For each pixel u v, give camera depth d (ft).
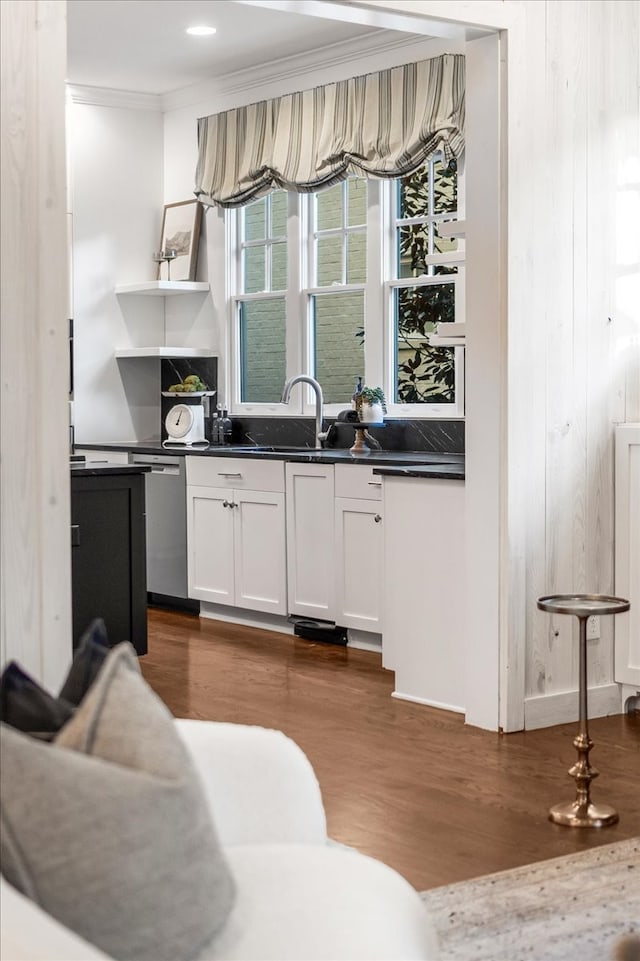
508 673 14.32
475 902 9.47
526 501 14.37
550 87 14.37
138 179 25.09
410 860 10.41
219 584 21.50
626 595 15.15
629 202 15.20
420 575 15.53
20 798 4.85
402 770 12.93
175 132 25.04
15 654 10.35
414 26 13.60
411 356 20.81
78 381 24.45
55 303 10.43
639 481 14.93
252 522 20.71
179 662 18.28
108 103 24.58
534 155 14.24
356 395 20.65
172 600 23.02
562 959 8.49
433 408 20.33
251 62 22.45
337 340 22.24
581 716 11.60
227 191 23.29
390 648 16.03
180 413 23.56
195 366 25.00
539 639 14.65
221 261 24.18
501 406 14.19
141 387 25.40
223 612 21.83
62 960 3.85
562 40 14.44
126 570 17.44
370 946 5.46
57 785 4.85
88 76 23.44
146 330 25.40
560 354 14.62
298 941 5.47
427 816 11.51
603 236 14.97
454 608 15.16
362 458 18.56
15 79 10.19
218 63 22.56
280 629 20.71
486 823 11.32
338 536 19.06
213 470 21.42
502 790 12.28
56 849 4.82
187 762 5.23
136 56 22.04
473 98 14.29
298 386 22.90
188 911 5.12
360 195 21.59
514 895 9.61
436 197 20.21
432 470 15.31
